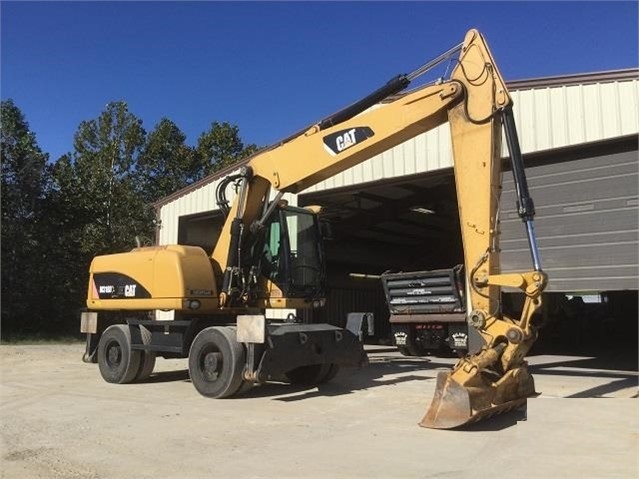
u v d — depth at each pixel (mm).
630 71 11133
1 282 23703
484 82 7980
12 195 24500
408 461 5676
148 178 32188
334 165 9531
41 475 5312
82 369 13086
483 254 7598
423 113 8500
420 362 14016
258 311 10672
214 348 9273
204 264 10328
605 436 6582
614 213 11391
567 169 11992
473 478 5184
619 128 11172
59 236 25891
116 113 31109
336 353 9695
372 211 19797
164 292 10242
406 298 14703
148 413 8000
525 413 7719
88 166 29828
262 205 10484
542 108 12047
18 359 15164
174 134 33000
